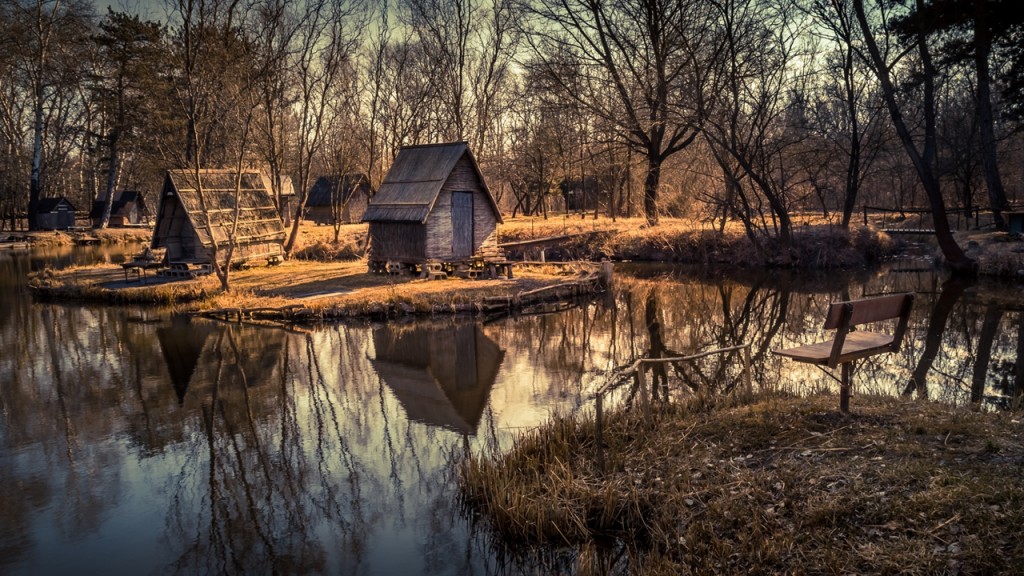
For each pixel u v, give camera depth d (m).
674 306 24.12
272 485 9.93
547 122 54.62
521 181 64.00
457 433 11.72
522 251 38.50
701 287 28.39
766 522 6.43
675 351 17.23
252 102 31.00
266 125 34.56
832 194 55.34
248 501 9.44
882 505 6.14
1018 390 12.23
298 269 30.73
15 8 55.06
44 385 15.36
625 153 48.75
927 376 13.43
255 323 21.39
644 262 37.75
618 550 7.04
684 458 7.98
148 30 44.62
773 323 20.55
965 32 31.08
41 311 23.94
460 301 23.02
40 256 45.22
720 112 33.62
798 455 7.38
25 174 68.69
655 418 9.59
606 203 63.25
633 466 8.16
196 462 10.89
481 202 29.33
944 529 5.66
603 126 41.16
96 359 17.50
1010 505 5.69
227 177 30.62
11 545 8.34
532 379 15.01
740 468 7.46
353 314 21.72
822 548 5.89
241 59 30.12
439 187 26.66
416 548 7.86
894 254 33.81
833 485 6.64
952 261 27.58
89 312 23.55
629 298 25.89
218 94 28.28
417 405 13.41
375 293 23.78
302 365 16.66
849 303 7.18
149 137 50.03
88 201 84.00
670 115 36.12
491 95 40.19
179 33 26.11
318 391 14.55
